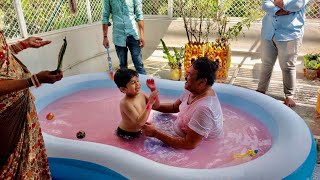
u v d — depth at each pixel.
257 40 5.33
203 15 5.28
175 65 4.92
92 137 2.66
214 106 2.20
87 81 3.81
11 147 1.66
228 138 2.51
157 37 6.05
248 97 3.01
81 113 3.18
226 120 2.84
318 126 3.29
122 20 4.36
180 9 5.41
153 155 2.31
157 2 5.87
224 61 4.79
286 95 3.86
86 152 2.13
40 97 3.35
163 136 2.27
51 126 2.91
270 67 3.95
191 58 4.67
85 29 5.19
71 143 2.25
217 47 4.79
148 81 2.44
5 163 1.67
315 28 4.87
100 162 2.04
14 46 1.91
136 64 4.70
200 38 5.43
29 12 4.27
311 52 5.02
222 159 2.22
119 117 3.04
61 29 4.75
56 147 2.21
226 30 5.44
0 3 3.84
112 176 1.97
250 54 5.48
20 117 1.66
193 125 2.14
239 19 5.34
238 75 5.06
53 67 4.59
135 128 2.54
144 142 2.49
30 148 1.75
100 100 3.50
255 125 2.76
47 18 4.55
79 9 5.14
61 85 3.64
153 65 5.85
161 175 1.85
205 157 2.25
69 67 4.96
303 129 2.29
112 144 2.51
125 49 4.62
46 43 2.02
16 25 4.09
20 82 1.53
